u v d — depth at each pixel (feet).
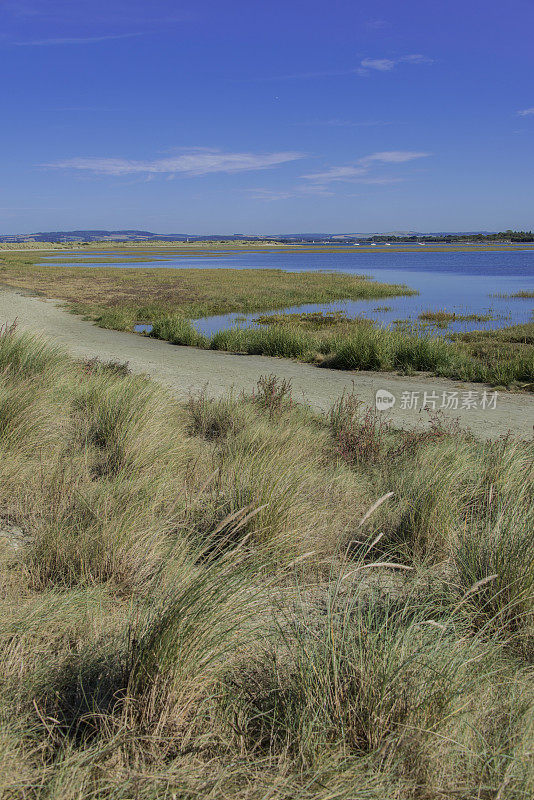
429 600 10.82
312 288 142.00
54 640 8.84
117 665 8.17
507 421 31.53
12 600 9.66
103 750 6.37
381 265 277.23
